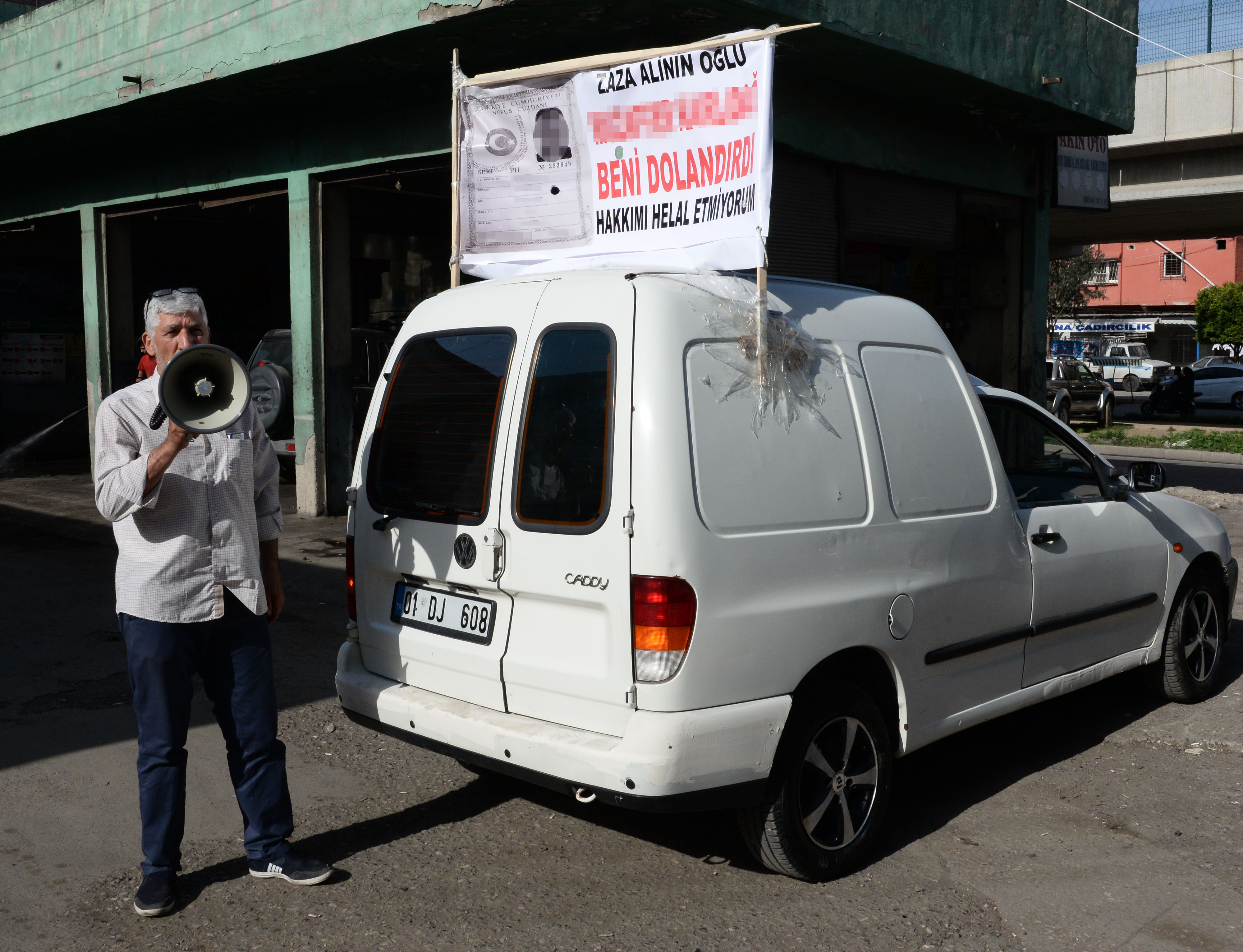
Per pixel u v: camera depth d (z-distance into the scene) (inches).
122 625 136.1
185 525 134.3
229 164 468.8
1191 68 735.7
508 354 147.9
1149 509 209.2
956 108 435.5
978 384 187.3
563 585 136.0
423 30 331.3
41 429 651.5
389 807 170.7
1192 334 2089.1
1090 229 1027.3
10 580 333.1
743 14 314.8
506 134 177.9
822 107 388.2
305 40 362.3
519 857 153.6
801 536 139.7
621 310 136.2
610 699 132.6
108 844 156.5
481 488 147.3
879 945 129.9
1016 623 174.6
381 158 406.6
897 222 434.6
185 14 402.0
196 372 125.8
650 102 158.9
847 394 151.4
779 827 139.2
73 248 656.4
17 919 135.0
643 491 129.5
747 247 144.3
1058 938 132.1
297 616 289.6
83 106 453.4
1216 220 943.0
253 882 145.6
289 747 196.1
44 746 194.5
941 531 159.6
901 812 170.7
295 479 537.3
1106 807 172.6
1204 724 209.8
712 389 135.4
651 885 145.3
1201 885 146.3
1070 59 439.2
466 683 149.9
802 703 141.3
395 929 133.4
